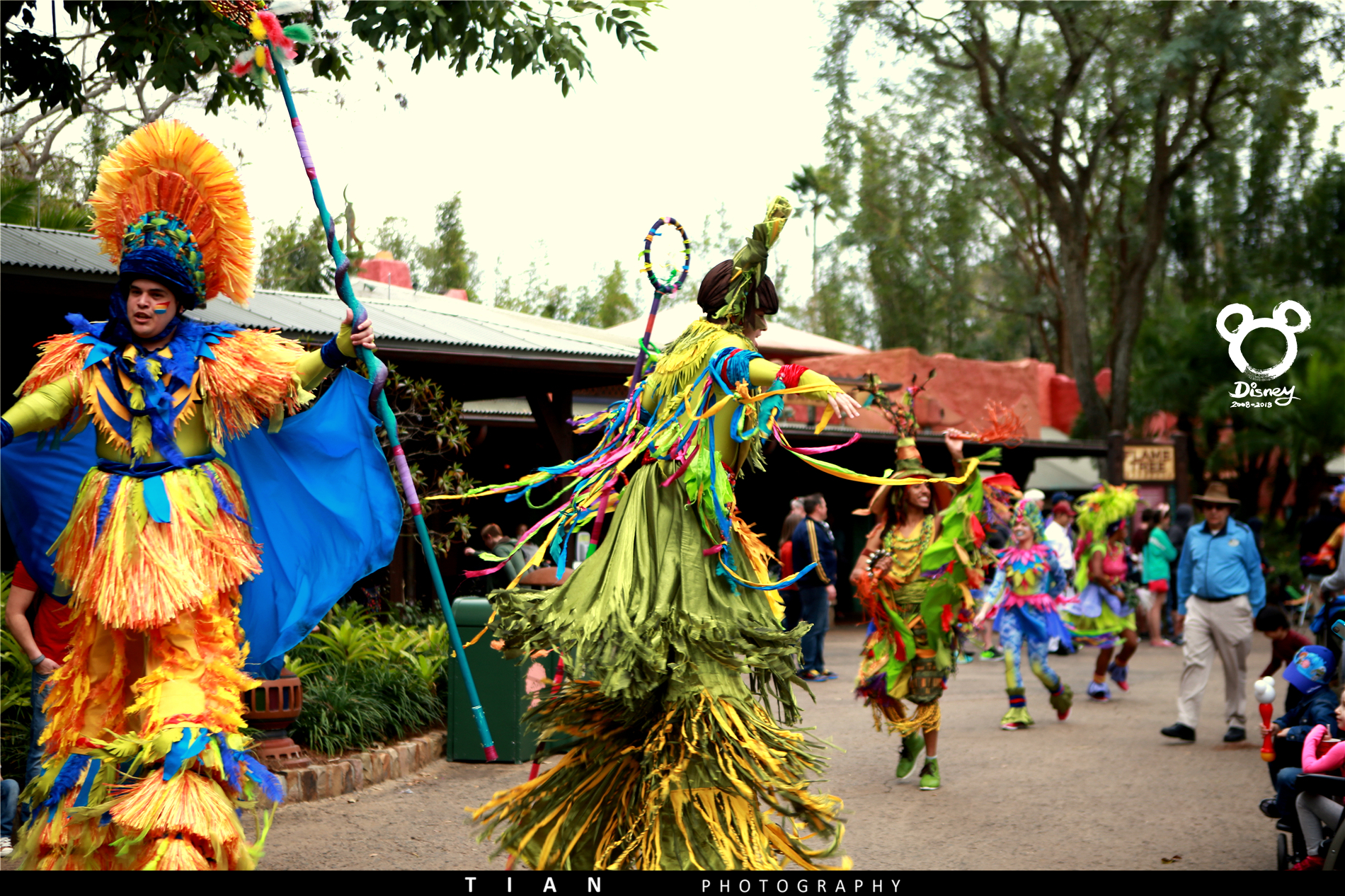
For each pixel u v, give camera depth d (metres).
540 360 10.92
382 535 4.30
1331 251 35.28
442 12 7.69
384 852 5.16
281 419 4.09
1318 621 6.71
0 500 4.18
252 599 4.14
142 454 3.69
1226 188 33.41
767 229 3.78
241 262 4.04
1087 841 5.56
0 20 8.08
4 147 10.69
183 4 7.76
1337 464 33.69
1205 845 5.47
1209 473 32.00
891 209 32.47
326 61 8.34
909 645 6.92
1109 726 9.45
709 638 3.51
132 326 3.73
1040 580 9.53
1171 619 17.81
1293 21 24.97
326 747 6.90
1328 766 4.71
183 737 3.37
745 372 3.61
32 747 4.82
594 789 3.72
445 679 8.43
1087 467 31.55
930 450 21.36
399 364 10.36
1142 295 30.06
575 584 3.73
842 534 21.56
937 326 41.31
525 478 3.99
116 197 3.96
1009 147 28.73
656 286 4.20
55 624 5.00
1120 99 28.23
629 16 8.38
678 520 3.70
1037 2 26.25
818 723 9.62
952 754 8.15
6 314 9.23
